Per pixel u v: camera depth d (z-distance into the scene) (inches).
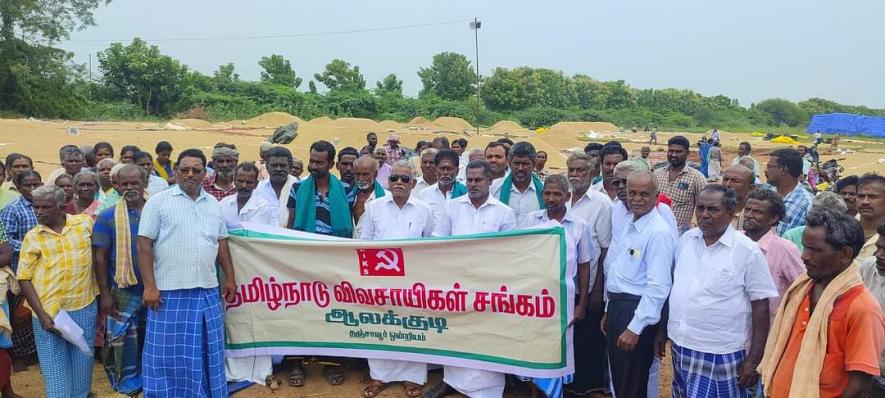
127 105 2153.1
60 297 198.4
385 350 213.8
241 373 223.1
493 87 3228.3
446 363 208.2
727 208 156.8
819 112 4549.7
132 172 207.2
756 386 181.8
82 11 1852.9
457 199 219.0
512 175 239.5
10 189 264.5
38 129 1184.8
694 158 1363.2
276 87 2792.8
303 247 214.1
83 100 1930.4
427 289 206.7
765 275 156.6
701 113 3681.1
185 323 194.4
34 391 224.8
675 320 166.6
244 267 219.5
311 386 224.5
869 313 127.6
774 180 224.5
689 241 168.6
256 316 221.3
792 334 140.4
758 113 4138.8
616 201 203.0
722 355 159.2
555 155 1136.8
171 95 2325.3
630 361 183.2
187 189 195.3
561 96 3484.3
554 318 195.0
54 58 1834.4
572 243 196.2
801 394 132.2
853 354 128.0
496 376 208.4
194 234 194.7
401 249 207.0
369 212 229.6
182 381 197.0
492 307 201.2
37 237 196.9
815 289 138.1
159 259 193.2
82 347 200.1
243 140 1279.5
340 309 216.1
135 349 219.6
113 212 209.8
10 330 202.1
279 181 264.2
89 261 206.7
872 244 172.7
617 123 3257.9
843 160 1446.9
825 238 130.2
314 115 2620.6
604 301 212.1
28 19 1733.5
